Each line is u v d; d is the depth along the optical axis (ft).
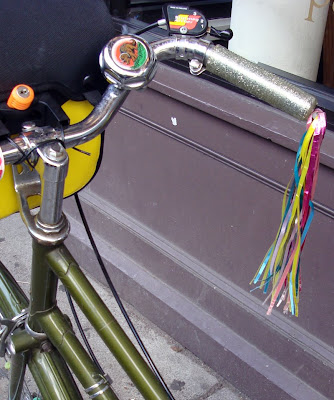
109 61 2.69
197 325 7.07
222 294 6.76
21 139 2.88
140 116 6.73
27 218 3.29
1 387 6.92
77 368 3.53
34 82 3.02
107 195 7.91
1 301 4.23
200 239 6.86
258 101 5.65
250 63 2.78
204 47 2.87
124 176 7.47
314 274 5.74
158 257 7.44
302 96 2.66
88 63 3.18
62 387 3.80
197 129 6.15
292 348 6.23
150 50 2.76
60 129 2.96
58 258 3.39
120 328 3.40
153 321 7.82
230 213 6.31
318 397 6.15
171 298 7.40
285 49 6.37
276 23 6.30
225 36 3.15
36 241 3.33
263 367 6.51
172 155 6.64
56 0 3.07
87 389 3.50
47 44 2.99
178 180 6.73
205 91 5.90
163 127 6.52
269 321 6.35
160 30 7.05
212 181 6.32
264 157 5.62
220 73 2.88
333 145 5.05
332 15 6.13
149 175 7.09
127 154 7.24
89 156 3.83
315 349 6.03
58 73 3.09
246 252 6.36
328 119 5.49
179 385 7.03
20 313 4.00
